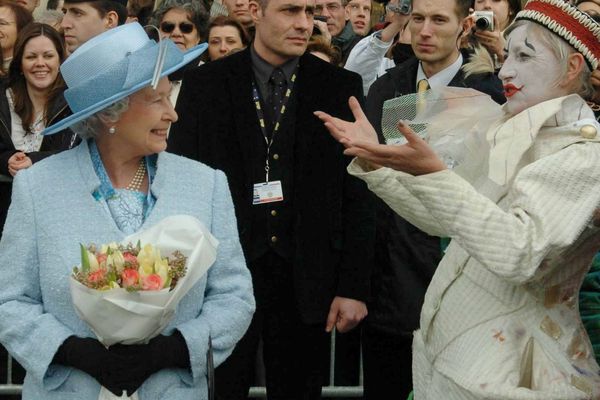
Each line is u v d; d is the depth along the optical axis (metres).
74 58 4.92
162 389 4.85
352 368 7.84
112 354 4.70
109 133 4.96
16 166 8.01
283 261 6.91
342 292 6.98
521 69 4.82
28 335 4.80
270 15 6.91
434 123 5.20
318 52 9.09
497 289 4.80
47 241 4.88
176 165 5.12
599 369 4.89
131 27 5.00
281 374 7.06
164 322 4.68
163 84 4.97
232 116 6.98
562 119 4.75
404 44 8.74
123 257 4.56
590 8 7.44
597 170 4.52
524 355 4.76
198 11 9.66
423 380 5.22
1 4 9.59
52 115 8.27
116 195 5.00
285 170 6.93
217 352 4.96
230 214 5.16
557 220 4.44
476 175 5.03
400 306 7.11
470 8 7.49
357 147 4.65
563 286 4.78
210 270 5.10
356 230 6.97
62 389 4.83
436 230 5.20
